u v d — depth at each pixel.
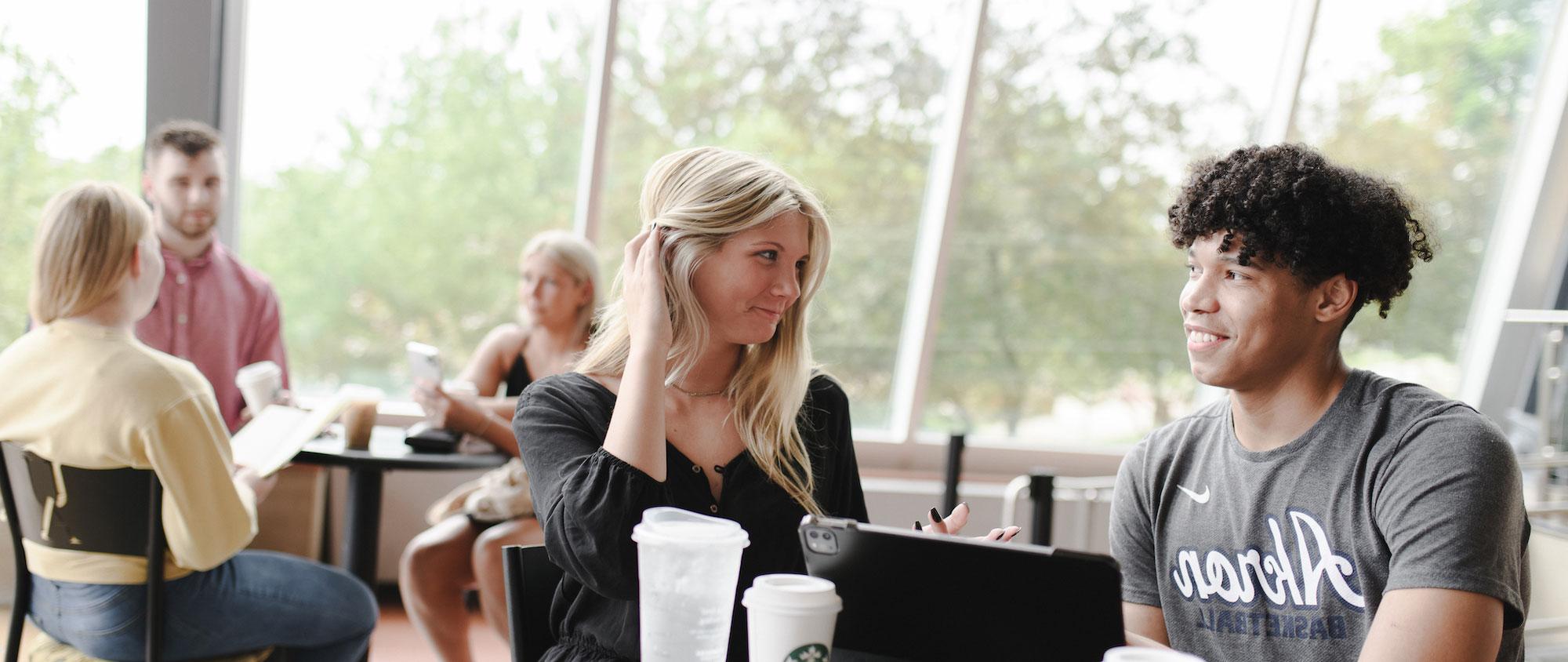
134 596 2.05
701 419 1.46
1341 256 1.28
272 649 2.23
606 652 1.36
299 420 2.78
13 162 3.61
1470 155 4.68
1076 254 4.56
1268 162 1.33
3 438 2.05
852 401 4.55
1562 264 4.72
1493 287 4.78
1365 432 1.31
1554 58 4.59
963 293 4.50
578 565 1.25
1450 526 1.18
